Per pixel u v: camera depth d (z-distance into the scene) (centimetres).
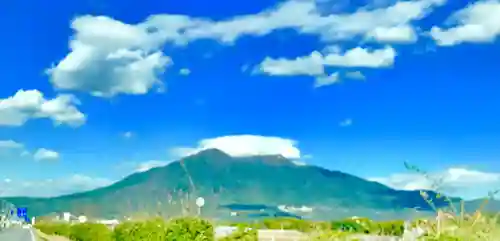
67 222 3872
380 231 708
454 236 459
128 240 1224
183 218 1117
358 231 799
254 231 1127
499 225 451
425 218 484
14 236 4719
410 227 508
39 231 5494
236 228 1130
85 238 2603
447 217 468
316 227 891
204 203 1122
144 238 1153
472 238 455
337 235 826
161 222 1145
